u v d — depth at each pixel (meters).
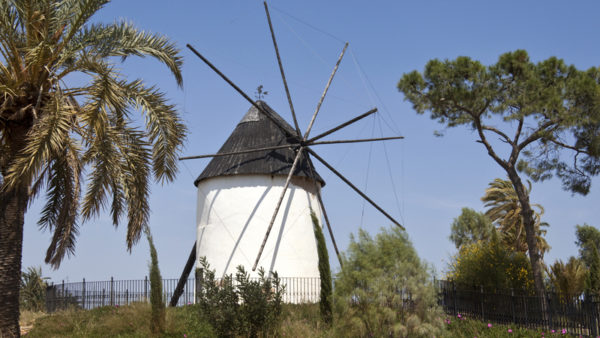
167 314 16.53
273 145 23.67
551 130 18.55
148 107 15.11
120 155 14.70
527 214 18.03
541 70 18.17
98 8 14.35
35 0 13.67
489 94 18.02
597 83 18.47
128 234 15.59
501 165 18.77
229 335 13.41
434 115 19.80
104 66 13.48
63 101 13.34
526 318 15.02
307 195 23.44
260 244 21.92
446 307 18.39
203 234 23.25
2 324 13.27
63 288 23.47
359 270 11.62
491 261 18.39
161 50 15.80
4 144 14.40
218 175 23.08
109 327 16.94
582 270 18.05
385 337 10.98
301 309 17.88
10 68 14.15
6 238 13.59
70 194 16.53
